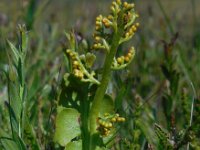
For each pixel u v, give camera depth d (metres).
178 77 0.22
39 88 0.23
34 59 0.32
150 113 0.23
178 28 0.46
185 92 0.20
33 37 0.39
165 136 0.16
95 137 0.15
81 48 0.16
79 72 0.14
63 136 0.14
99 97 0.14
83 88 0.15
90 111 0.15
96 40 0.14
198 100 0.18
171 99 0.22
